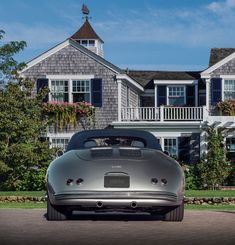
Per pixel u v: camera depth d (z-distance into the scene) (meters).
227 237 6.22
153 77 36.06
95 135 8.32
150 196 7.12
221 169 26.17
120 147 7.76
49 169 7.54
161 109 31.14
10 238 6.05
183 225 7.32
